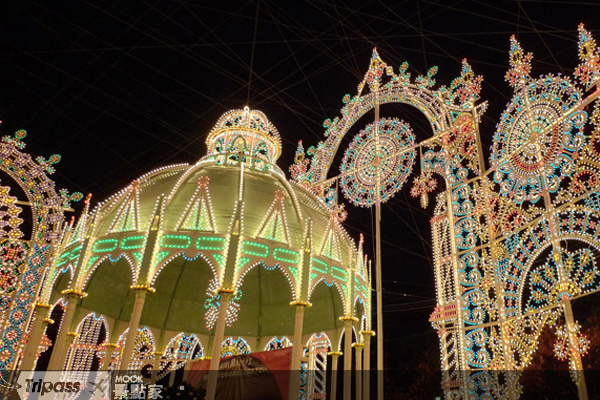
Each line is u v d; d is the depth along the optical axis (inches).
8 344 660.7
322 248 741.9
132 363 926.4
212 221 688.4
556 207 542.6
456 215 677.9
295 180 1015.0
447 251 670.5
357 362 797.2
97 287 906.1
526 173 585.6
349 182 890.7
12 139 747.4
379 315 725.9
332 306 936.3
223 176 816.9
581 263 500.1
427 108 793.6
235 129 948.0
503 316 573.0
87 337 922.7
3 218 714.2
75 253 715.4
